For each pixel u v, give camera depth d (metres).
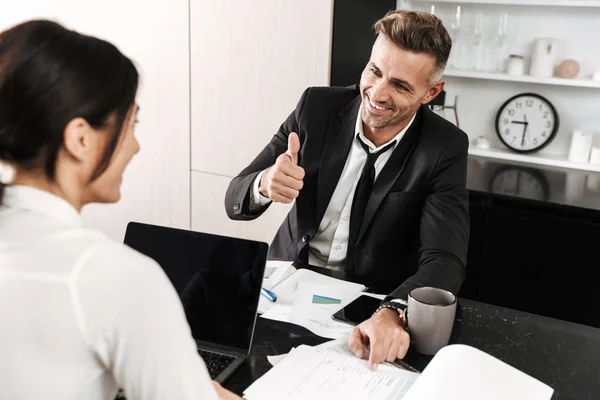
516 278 2.42
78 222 0.66
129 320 0.59
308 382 1.04
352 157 1.72
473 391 0.96
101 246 0.62
